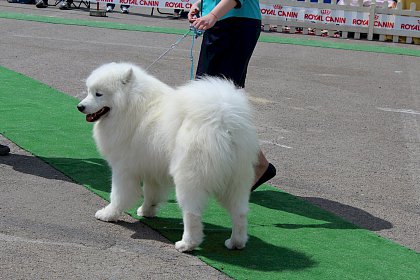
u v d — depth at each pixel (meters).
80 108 5.17
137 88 5.21
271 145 8.44
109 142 5.29
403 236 5.79
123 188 5.35
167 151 4.95
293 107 10.75
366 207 6.49
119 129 5.21
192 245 4.91
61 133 8.14
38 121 8.62
